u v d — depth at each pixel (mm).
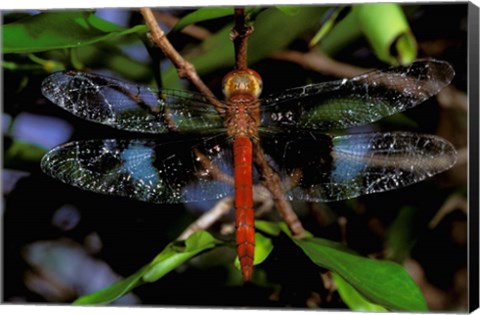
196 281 562
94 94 547
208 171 551
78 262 577
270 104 554
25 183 565
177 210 571
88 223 570
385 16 526
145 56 559
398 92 545
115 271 573
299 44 560
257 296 555
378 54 529
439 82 542
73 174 545
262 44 545
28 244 568
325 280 547
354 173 546
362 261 528
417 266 572
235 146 550
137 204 570
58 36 528
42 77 558
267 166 548
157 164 550
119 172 548
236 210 542
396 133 545
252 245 534
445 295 571
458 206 565
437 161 542
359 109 549
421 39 561
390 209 565
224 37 551
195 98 551
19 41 526
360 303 537
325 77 563
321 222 565
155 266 531
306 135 550
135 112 549
